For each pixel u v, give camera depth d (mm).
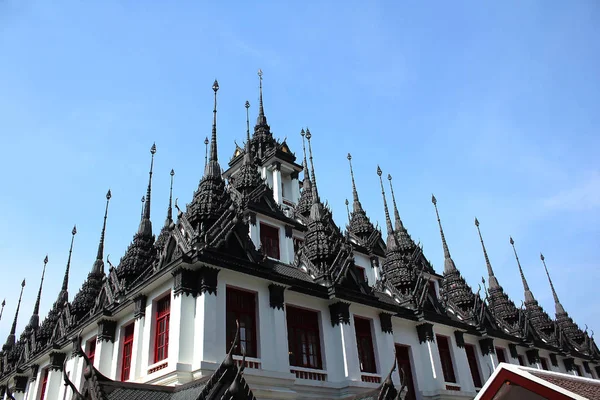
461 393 26688
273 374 17812
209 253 18016
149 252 26750
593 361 46844
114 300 22922
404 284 29766
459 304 33812
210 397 11203
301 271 24438
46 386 26766
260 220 28078
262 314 19250
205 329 16562
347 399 17188
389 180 41938
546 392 9453
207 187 22094
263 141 39875
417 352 26703
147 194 29969
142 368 17969
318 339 21906
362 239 37219
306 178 37656
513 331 37188
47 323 32125
